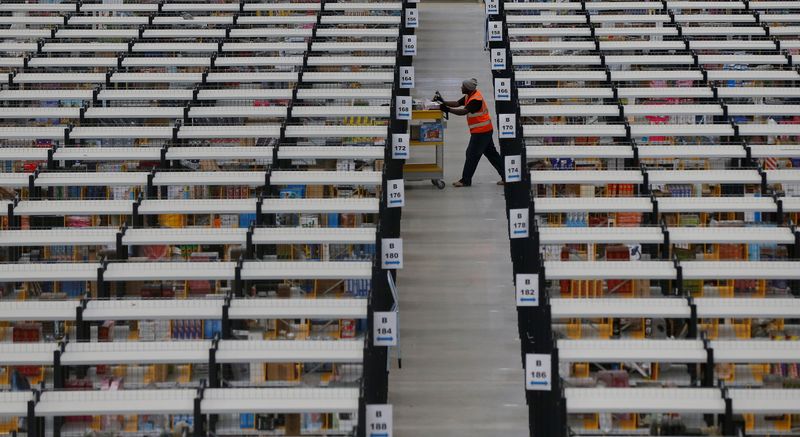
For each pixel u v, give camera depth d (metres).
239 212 13.83
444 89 24.12
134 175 14.93
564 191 15.41
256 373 11.47
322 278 12.20
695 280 13.17
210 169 16.03
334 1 24.12
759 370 11.80
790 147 16.03
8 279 12.31
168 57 20.45
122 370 11.59
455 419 12.96
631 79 19.00
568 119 17.84
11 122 18.03
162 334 12.19
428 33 28.14
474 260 17.05
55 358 10.62
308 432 10.70
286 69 20.05
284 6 23.27
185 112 17.53
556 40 21.61
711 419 10.74
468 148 19.75
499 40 21.47
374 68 20.19
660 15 22.75
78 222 14.59
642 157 15.81
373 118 17.88
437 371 14.03
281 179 14.70
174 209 13.86
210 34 21.64
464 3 31.55
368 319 11.16
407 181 20.31
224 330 11.29
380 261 13.22
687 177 15.02
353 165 16.22
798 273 12.29
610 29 21.62
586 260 13.60
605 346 10.71
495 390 13.61
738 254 13.91
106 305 11.57
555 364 10.40
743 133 16.97
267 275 12.19
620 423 10.79
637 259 13.68
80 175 14.98
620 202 14.05
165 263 12.38
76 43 21.27
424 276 16.53
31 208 13.93
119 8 23.38
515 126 17.31
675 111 17.77
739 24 22.55
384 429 9.94
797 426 10.84
